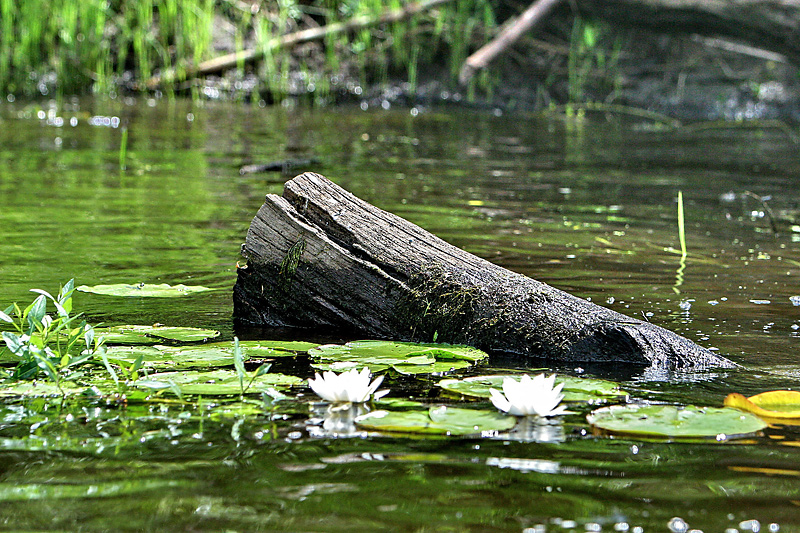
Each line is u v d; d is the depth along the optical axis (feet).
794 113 45.37
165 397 8.64
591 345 10.55
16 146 30.99
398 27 48.14
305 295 12.05
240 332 11.67
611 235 18.67
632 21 44.86
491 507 6.27
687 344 10.48
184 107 44.06
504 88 48.47
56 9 47.19
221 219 19.49
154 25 49.60
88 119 38.81
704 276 14.93
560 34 50.29
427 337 11.49
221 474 6.81
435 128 39.11
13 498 6.35
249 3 50.90
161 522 5.98
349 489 6.55
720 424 7.90
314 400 8.65
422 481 6.71
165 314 12.30
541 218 20.54
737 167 29.91
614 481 6.75
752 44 43.55
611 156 32.19
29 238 17.04
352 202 12.28
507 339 11.04
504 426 7.89
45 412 8.18
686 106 46.52
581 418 8.21
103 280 13.93
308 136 35.22
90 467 6.91
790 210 22.24
